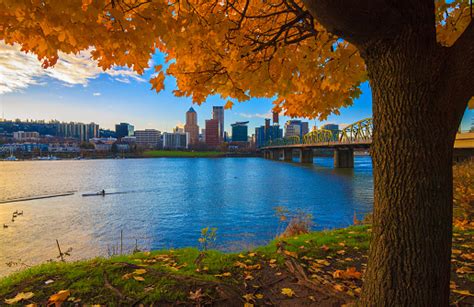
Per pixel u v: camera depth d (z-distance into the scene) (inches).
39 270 140.1
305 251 191.2
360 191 1578.5
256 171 3395.7
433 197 74.7
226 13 129.6
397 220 77.8
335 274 148.6
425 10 73.3
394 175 78.6
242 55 124.5
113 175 3093.0
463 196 351.3
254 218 1014.4
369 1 65.1
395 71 76.7
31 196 1664.6
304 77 132.8
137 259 171.5
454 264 165.0
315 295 128.5
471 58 70.0
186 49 120.0
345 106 155.6
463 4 125.0
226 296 118.6
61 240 784.9
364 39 78.2
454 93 73.4
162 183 2297.0
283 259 173.6
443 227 75.5
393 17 69.9
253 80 127.4
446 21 133.9
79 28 83.8
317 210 1087.0
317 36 112.6
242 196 1549.0
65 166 5088.6
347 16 67.6
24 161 7593.5
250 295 124.6
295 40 121.1
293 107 175.8
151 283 125.7
